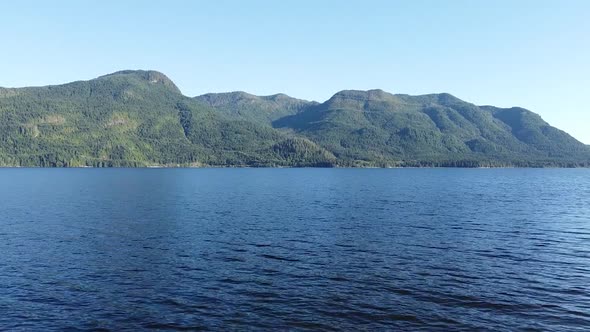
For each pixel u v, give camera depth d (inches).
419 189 5748.0
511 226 2573.8
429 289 1389.0
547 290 1381.6
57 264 1648.6
